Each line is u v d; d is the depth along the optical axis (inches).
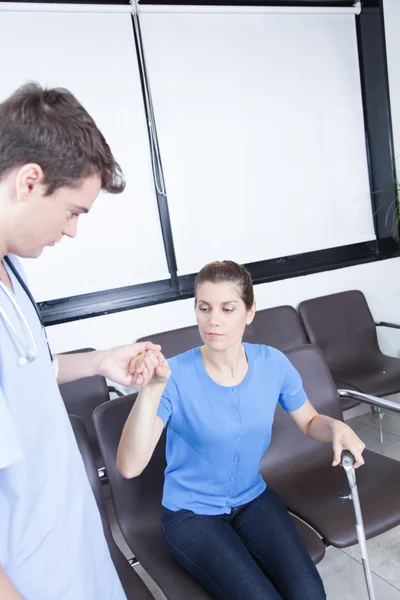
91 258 102.3
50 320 99.7
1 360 27.4
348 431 53.6
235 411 53.4
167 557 52.9
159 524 58.4
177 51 105.7
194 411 52.9
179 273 111.0
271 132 116.6
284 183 119.5
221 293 51.2
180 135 107.9
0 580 22.3
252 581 45.3
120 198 103.5
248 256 117.3
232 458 53.3
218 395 53.4
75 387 89.7
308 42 118.3
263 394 55.3
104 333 101.6
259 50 113.3
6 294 29.0
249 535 51.6
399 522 56.3
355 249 132.4
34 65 94.7
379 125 126.1
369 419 119.8
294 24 116.2
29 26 93.7
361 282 126.5
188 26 106.0
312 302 114.6
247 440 53.6
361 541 53.0
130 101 102.6
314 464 68.4
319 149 122.6
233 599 44.9
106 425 59.4
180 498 53.2
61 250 99.7
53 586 31.2
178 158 108.2
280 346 106.0
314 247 124.3
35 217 26.3
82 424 57.4
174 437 54.4
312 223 123.7
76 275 101.4
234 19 110.0
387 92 122.6
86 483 35.1
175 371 53.8
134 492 59.4
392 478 62.9
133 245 105.6
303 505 60.3
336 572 71.7
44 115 25.0
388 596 65.6
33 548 30.3
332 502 59.8
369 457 69.2
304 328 111.6
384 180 128.3
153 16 102.5
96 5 96.3
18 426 28.4
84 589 33.0
